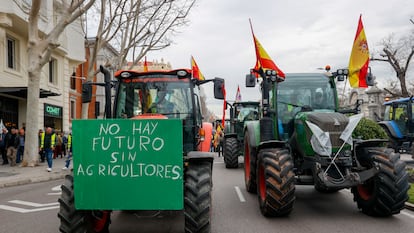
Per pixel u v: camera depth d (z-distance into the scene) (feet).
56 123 83.10
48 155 48.52
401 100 56.24
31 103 52.13
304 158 22.97
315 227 20.30
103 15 63.05
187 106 22.91
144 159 15.87
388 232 19.12
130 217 23.39
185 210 16.28
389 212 21.01
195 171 16.98
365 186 22.81
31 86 51.88
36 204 28.96
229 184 36.78
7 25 60.44
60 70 83.66
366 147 22.61
